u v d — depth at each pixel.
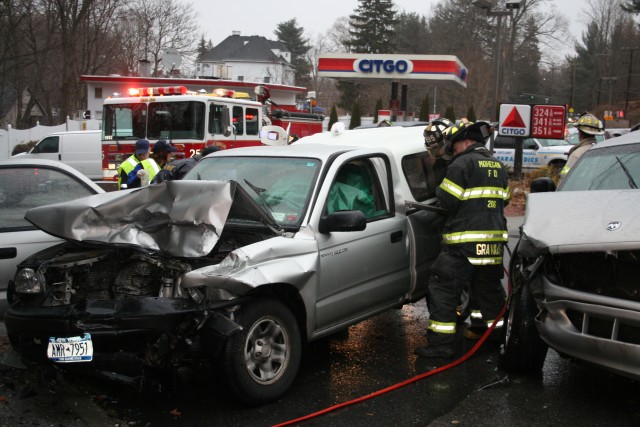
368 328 6.66
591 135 7.94
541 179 5.96
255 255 4.54
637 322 3.99
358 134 6.98
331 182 5.32
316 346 6.03
